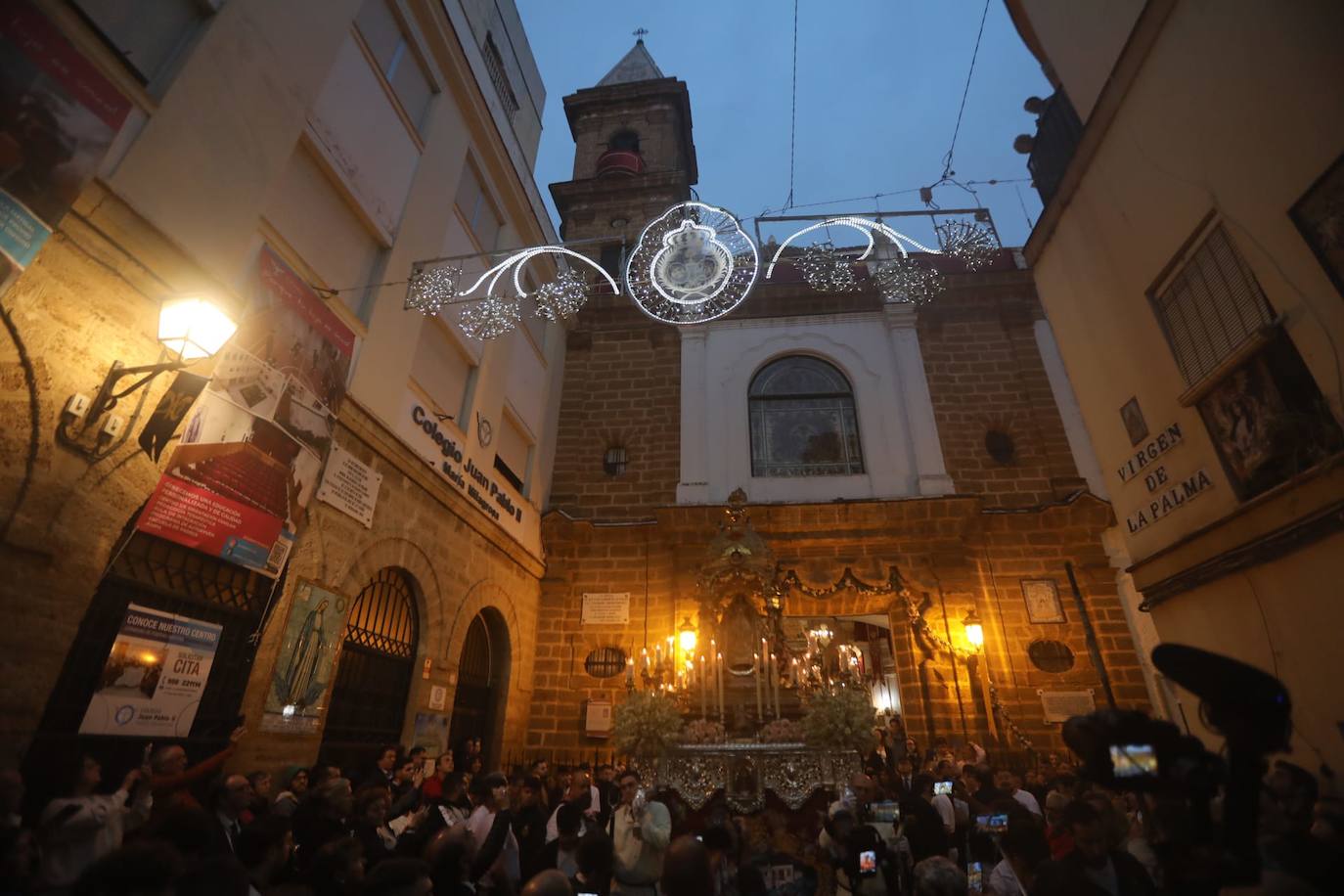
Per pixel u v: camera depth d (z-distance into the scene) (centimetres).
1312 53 597
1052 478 1461
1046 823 650
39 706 450
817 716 885
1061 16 999
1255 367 688
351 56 891
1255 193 668
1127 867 357
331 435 774
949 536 1382
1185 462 809
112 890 205
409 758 818
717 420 1612
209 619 605
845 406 1616
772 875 467
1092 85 938
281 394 695
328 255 827
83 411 485
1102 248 944
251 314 664
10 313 443
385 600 916
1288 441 646
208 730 593
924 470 1480
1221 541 746
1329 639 616
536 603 1428
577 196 2206
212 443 604
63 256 479
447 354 1132
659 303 900
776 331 1711
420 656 957
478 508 1155
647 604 1410
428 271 913
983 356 1617
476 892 434
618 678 1355
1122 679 1262
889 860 501
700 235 808
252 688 639
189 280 582
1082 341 1016
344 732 797
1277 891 253
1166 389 834
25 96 449
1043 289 1129
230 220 635
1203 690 178
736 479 1534
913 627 1302
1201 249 755
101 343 502
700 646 1274
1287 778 461
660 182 2175
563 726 1325
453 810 549
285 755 673
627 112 2550
